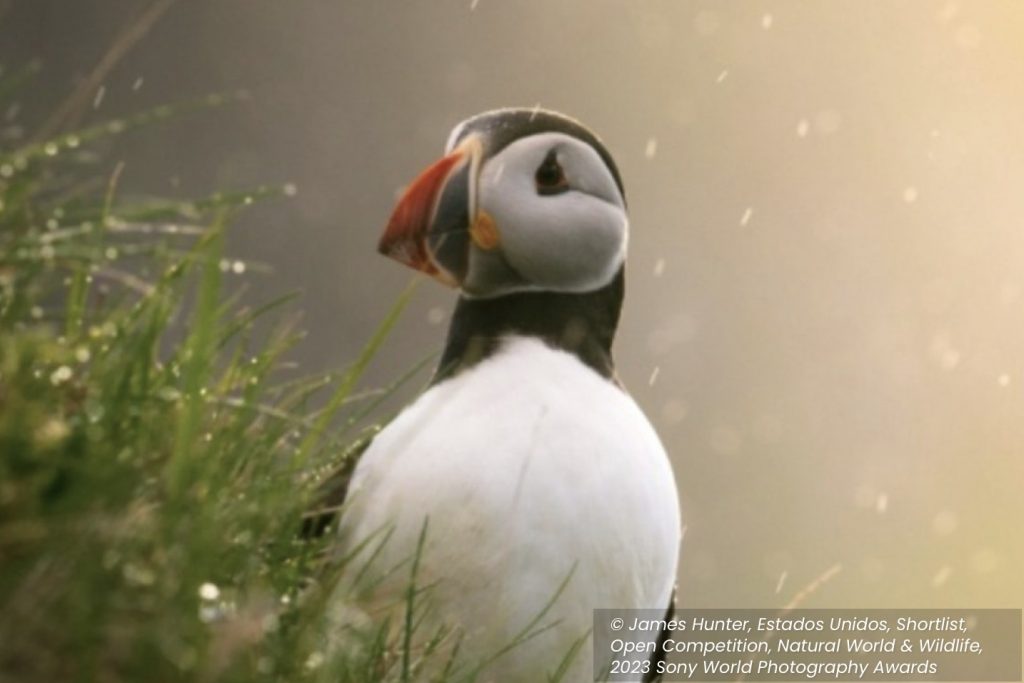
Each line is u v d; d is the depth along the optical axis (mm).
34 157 4289
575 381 5305
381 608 4680
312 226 26391
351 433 5555
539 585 4969
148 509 3879
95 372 4199
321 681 4121
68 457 3707
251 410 4496
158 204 4453
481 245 5445
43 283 4367
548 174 5480
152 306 4445
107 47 25391
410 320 24312
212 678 3682
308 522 5141
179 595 3703
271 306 4812
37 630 3525
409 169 29484
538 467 5016
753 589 23781
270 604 4152
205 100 4648
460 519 4957
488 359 5375
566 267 5461
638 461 5195
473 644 4953
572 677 5102
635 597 5160
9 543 3553
